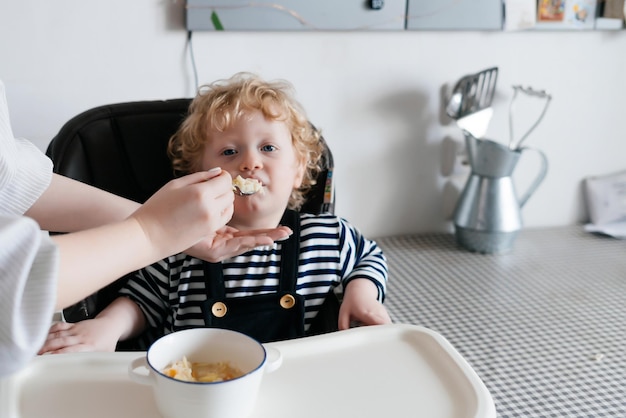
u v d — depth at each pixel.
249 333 1.00
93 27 1.52
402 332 0.79
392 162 1.87
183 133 1.09
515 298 1.60
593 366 1.31
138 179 1.10
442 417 0.64
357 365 0.72
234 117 1.05
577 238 2.01
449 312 1.52
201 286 1.04
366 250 1.15
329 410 0.64
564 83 1.96
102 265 0.53
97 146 1.07
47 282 0.45
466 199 1.85
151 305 1.04
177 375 0.63
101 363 0.71
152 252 0.57
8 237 0.44
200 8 1.55
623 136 2.07
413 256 1.82
